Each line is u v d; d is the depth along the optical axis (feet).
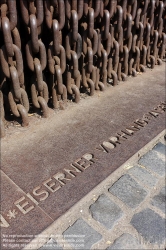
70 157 7.19
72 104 9.58
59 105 9.30
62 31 8.68
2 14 6.61
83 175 6.64
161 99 10.14
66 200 5.97
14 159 7.06
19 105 8.04
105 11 8.78
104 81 10.41
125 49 10.66
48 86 9.25
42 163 6.95
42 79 8.13
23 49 8.18
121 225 5.62
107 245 5.24
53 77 8.75
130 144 7.76
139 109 9.46
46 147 7.52
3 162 6.95
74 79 9.36
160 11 11.28
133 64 11.78
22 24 7.55
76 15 7.80
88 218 5.73
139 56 11.66
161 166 7.16
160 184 6.64
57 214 5.65
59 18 7.56
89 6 8.45
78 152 7.38
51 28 7.64
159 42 12.60
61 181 6.43
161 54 12.91
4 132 7.81
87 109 9.36
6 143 7.63
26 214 5.61
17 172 6.64
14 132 8.06
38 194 6.07
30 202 5.87
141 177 6.80
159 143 7.99
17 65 7.27
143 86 11.04
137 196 6.27
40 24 7.18
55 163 6.97
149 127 8.52
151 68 12.64
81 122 8.66
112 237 5.39
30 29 7.08
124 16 9.69
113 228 5.55
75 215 5.76
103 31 9.14
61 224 5.57
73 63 8.68
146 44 11.73
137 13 10.31
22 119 8.15
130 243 5.29
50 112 9.05
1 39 7.50
